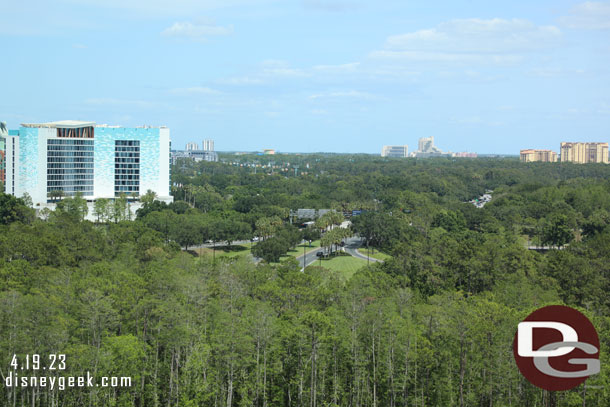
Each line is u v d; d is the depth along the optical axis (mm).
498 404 125875
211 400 131250
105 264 192500
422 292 191625
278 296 162375
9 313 128625
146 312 142875
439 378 133250
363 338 137125
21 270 172000
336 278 192375
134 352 126188
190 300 150625
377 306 143750
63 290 148375
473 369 131875
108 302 137375
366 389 133500
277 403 137125
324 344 133750
